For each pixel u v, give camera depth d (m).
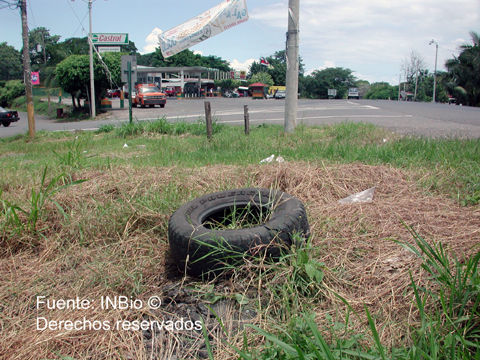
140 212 4.27
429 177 5.33
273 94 76.56
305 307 2.71
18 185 5.93
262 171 5.52
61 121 30.38
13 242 4.05
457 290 2.52
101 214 4.23
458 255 3.22
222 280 3.19
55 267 3.65
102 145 12.16
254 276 3.09
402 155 6.62
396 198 4.78
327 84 115.00
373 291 2.88
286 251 3.23
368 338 2.34
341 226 3.98
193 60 109.69
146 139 12.96
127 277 3.33
